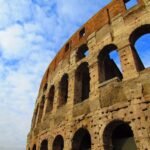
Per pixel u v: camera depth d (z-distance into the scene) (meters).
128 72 18.30
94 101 19.84
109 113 17.59
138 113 15.42
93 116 18.98
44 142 26.02
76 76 26.03
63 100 27.91
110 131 17.56
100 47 23.61
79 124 20.17
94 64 23.02
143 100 15.70
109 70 29.69
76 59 27.95
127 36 20.84
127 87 17.47
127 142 17.16
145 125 14.53
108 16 25.66
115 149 17.56
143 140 14.06
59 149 23.25
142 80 16.77
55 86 29.92
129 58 19.11
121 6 24.48
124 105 16.77
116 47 22.69
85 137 23.05
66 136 21.14
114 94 18.25
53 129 24.22
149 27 20.08
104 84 19.89
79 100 23.94
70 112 22.41
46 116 28.00
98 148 16.75
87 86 30.16
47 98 31.42
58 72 31.03
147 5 21.16
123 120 16.14
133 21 21.52
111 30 23.59
